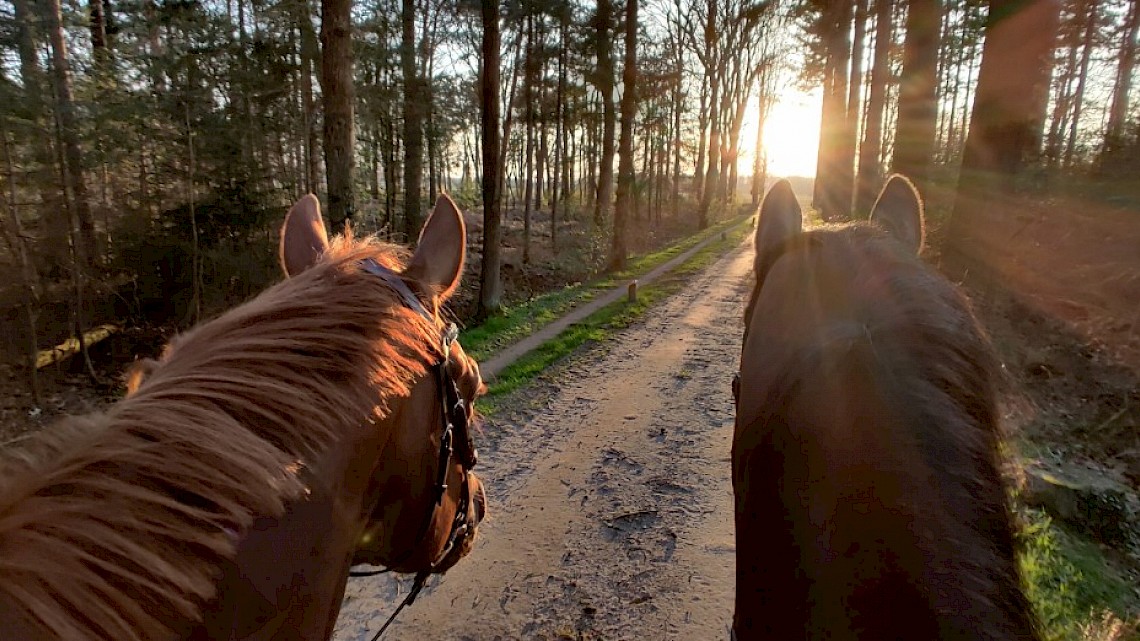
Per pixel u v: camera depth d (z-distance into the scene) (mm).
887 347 1001
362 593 4129
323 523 982
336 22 8805
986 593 728
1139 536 4117
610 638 3680
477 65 26438
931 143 11547
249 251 16875
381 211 25500
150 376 1015
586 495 5363
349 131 9109
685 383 8602
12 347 13312
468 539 1817
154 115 14648
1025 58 7293
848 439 933
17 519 680
